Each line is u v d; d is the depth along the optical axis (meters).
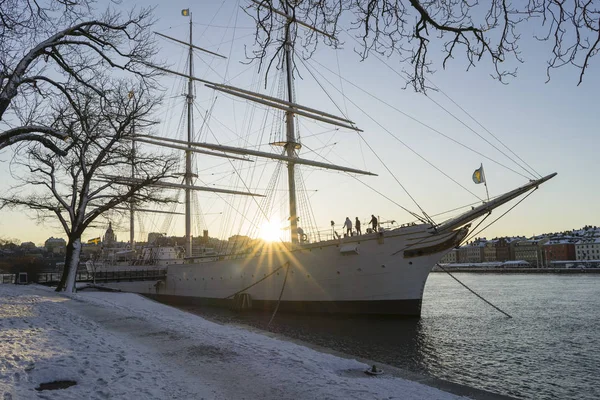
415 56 5.96
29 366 8.59
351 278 29.16
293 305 32.06
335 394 7.94
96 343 11.87
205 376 9.23
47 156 30.30
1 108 11.70
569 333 25.42
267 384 8.60
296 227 38.47
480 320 30.98
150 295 49.56
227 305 37.84
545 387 14.57
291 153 41.09
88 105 20.62
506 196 27.86
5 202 29.44
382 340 21.73
